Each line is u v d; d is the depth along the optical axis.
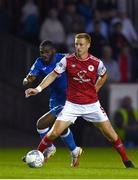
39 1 57.53
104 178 24.58
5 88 53.12
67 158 38.16
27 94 27.28
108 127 28.38
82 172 26.94
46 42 30.05
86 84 27.86
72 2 57.06
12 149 48.56
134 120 51.06
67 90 28.05
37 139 52.81
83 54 27.62
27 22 55.72
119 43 55.44
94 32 52.88
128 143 51.03
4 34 53.38
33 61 52.59
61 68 27.64
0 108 53.09
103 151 46.16
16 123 53.22
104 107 51.34
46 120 30.39
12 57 53.22
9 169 28.47
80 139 49.34
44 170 27.73
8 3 56.75
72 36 54.56
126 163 29.08
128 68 54.47
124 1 59.66
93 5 57.50
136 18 59.88
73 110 27.94
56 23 54.84
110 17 57.09
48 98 52.84
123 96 51.19
